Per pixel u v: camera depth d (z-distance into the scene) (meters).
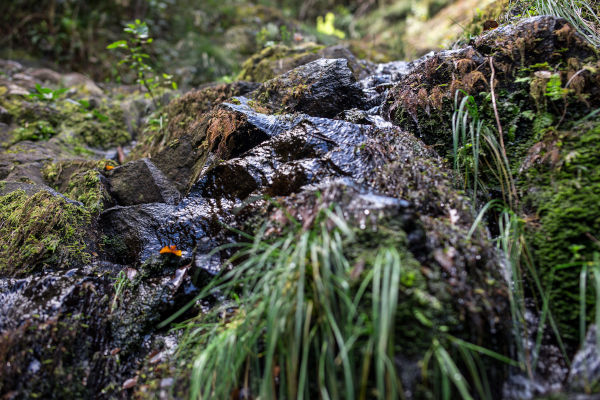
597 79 2.01
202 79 5.44
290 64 3.82
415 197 1.91
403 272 1.58
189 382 1.73
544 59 2.19
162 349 1.91
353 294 1.58
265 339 1.69
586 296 1.68
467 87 2.32
